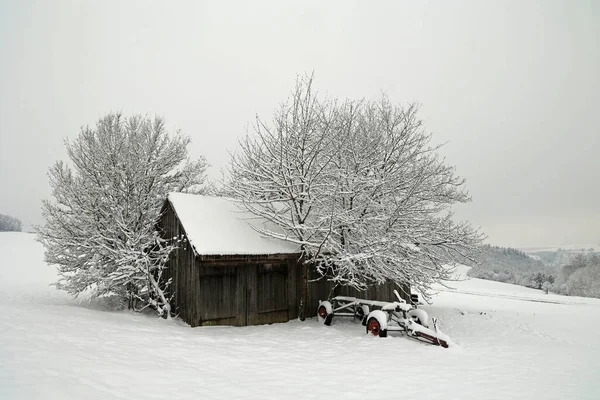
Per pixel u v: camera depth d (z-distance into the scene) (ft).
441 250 43.78
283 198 40.75
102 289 41.91
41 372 16.15
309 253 41.19
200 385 17.92
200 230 37.37
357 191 38.70
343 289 46.42
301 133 38.78
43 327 25.29
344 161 41.78
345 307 41.16
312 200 39.09
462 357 27.73
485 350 30.86
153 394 15.97
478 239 43.21
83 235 42.75
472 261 43.62
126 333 27.25
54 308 36.06
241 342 28.86
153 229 45.21
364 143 42.32
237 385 18.53
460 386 20.54
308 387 19.13
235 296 38.22
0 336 21.62
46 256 43.42
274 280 41.45
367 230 39.34
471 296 101.24
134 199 43.09
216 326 36.32
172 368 20.04
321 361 24.64
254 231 41.73
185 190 53.57
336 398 17.76
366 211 40.37
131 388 16.25
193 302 35.96
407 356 27.14
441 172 43.96
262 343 29.04
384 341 31.78
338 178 39.78
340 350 28.17
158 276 40.63
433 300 82.74
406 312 36.29
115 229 42.24
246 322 38.73
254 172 40.27
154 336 27.55
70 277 42.06
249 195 41.73
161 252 42.39
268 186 41.04
